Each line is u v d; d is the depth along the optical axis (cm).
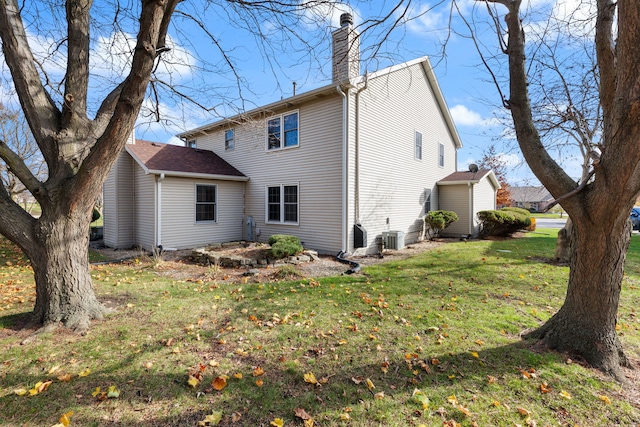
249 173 1218
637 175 251
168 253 980
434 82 1391
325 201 975
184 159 1168
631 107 238
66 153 378
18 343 327
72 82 388
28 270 707
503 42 340
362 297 503
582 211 295
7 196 365
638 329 381
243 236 1233
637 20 229
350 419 222
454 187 1460
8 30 354
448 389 257
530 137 326
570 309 324
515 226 1377
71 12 389
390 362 299
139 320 397
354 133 945
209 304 468
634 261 789
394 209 1142
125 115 333
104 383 259
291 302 479
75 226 382
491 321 401
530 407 236
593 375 279
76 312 377
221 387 256
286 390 255
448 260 828
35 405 231
